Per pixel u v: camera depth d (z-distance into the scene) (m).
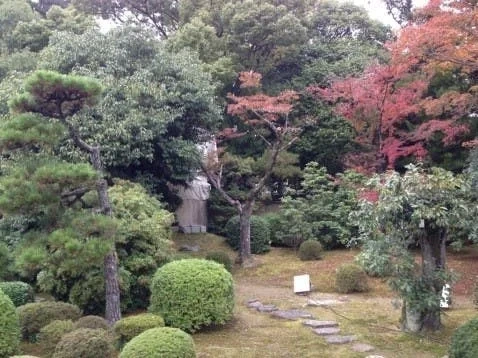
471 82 11.91
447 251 12.07
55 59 11.90
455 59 9.08
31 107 6.61
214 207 15.45
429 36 8.77
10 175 6.37
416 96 11.97
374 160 12.86
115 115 11.11
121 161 11.12
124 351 5.32
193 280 7.27
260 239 12.95
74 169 6.12
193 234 14.59
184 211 15.16
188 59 13.20
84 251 6.03
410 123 13.09
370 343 6.55
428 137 11.88
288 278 10.76
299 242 13.16
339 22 19.97
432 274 6.66
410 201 6.47
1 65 14.97
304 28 16.89
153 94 11.69
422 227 6.49
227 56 16.25
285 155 15.00
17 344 5.91
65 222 6.38
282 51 16.80
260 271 11.38
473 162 10.12
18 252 6.25
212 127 13.43
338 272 9.68
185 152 12.19
